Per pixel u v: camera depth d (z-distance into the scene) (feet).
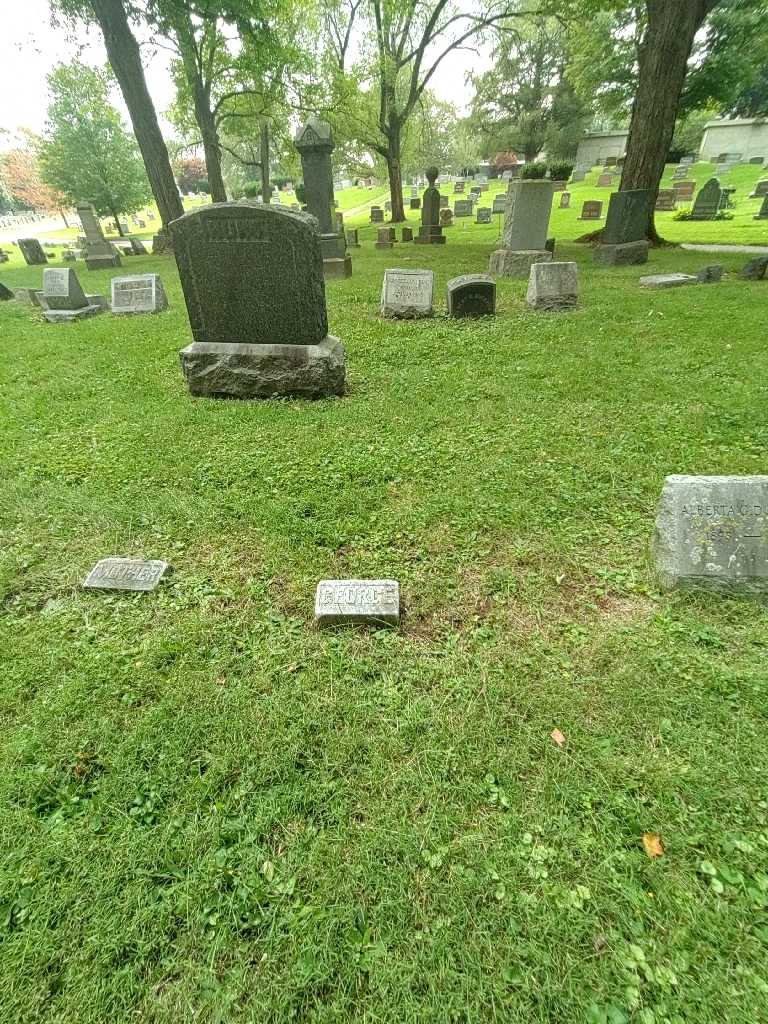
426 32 70.13
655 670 7.69
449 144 177.68
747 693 7.25
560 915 5.14
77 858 5.74
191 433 15.75
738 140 117.29
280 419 16.33
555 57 126.93
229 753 6.74
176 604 9.35
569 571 9.80
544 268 27.73
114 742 6.97
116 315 32.96
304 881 5.49
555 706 7.20
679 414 15.64
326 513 11.68
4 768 6.72
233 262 16.39
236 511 11.86
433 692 7.53
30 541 11.29
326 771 6.54
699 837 5.74
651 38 39.55
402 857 5.64
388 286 27.66
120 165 96.17
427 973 4.77
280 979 4.79
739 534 8.73
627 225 41.06
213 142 65.62
